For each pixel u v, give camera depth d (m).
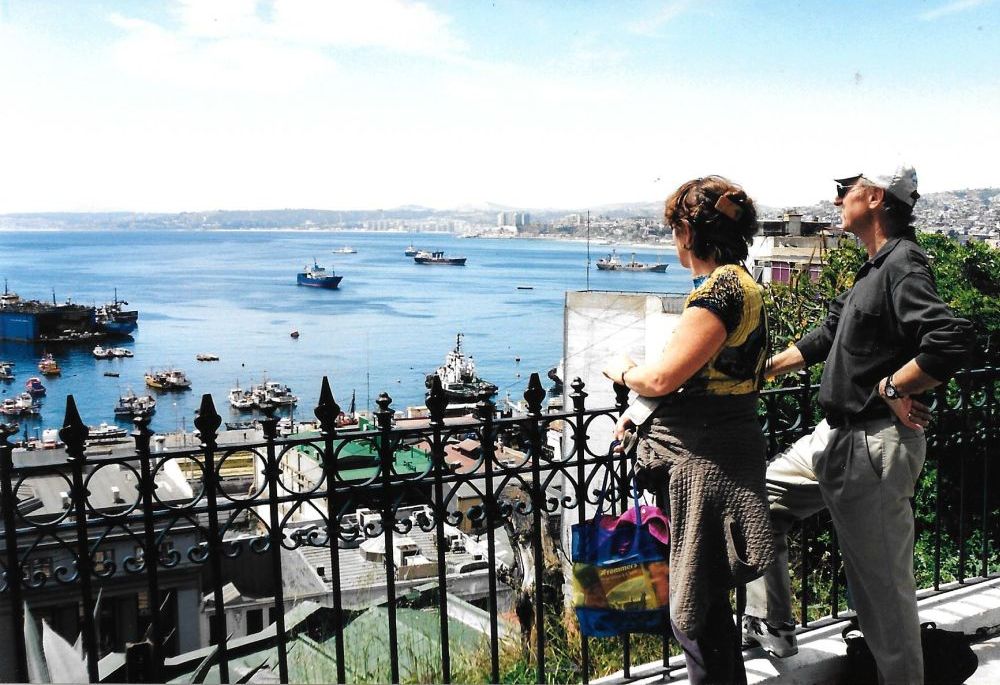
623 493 3.15
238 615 22.55
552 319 165.12
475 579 19.20
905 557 2.93
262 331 152.75
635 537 2.80
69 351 139.62
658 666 3.46
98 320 153.88
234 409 97.19
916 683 2.96
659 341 9.98
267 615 23.02
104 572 2.57
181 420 94.69
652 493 2.87
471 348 132.75
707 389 2.57
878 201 2.85
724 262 2.61
